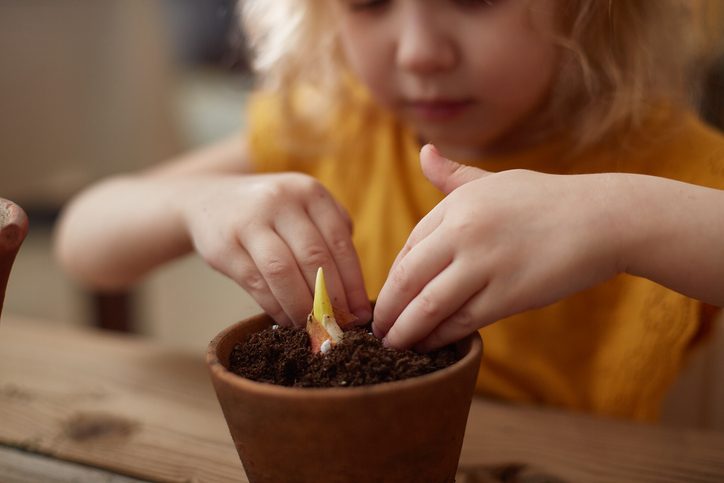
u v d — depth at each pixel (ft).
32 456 1.44
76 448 1.45
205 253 1.46
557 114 1.80
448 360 1.23
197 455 1.42
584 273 1.27
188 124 7.74
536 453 1.43
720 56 2.11
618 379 1.85
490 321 1.26
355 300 1.37
